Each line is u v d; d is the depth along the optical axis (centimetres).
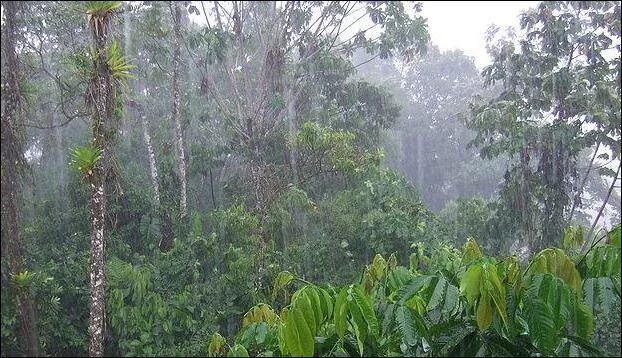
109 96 323
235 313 360
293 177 508
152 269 352
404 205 510
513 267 201
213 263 399
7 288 257
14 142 286
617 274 186
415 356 206
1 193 273
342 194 517
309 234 483
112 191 330
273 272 405
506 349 189
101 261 304
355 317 184
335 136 514
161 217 409
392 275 222
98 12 317
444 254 390
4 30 305
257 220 443
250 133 516
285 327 186
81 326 300
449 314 208
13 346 251
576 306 182
